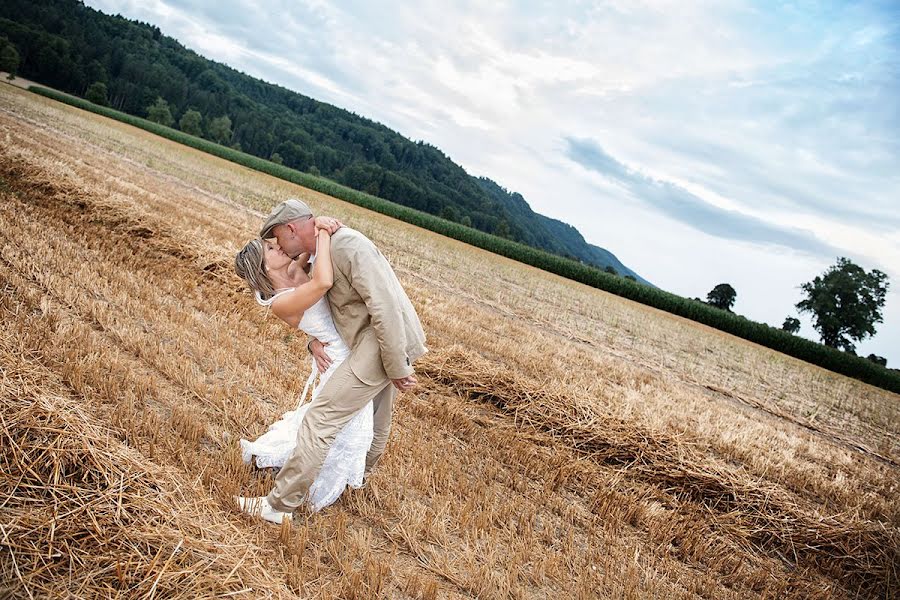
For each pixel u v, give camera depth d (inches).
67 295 210.4
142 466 111.3
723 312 1469.0
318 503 130.6
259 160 2453.2
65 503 96.0
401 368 120.0
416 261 682.8
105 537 93.1
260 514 121.0
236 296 277.7
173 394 165.0
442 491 154.4
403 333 118.1
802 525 191.5
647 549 158.7
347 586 106.0
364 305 122.1
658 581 141.6
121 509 98.0
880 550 186.1
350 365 120.3
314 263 120.0
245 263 122.0
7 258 232.1
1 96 1278.3
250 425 159.6
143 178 642.2
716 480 205.2
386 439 146.9
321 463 119.2
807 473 249.8
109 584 86.4
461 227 1814.7
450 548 130.3
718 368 580.1
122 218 345.7
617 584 135.6
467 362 265.3
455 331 345.7
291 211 118.0
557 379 294.4
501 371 258.8
